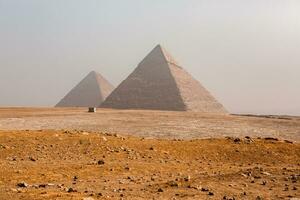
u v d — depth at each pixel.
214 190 15.77
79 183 17.48
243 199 14.22
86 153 26.19
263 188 16.33
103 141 29.59
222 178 18.38
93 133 33.94
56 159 24.17
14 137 29.03
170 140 33.84
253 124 58.84
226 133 46.38
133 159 25.38
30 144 27.23
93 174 19.86
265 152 29.72
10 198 13.77
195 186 16.41
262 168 22.16
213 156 28.06
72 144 28.03
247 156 28.52
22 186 16.44
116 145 28.81
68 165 22.16
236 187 16.42
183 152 28.55
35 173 19.53
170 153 27.97
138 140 32.16
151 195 14.78
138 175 20.02
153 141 32.16
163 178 19.22
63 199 13.61
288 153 30.11
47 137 29.45
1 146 26.14
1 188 15.80
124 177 19.25
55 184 16.97
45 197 13.95
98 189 16.09
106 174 19.97
